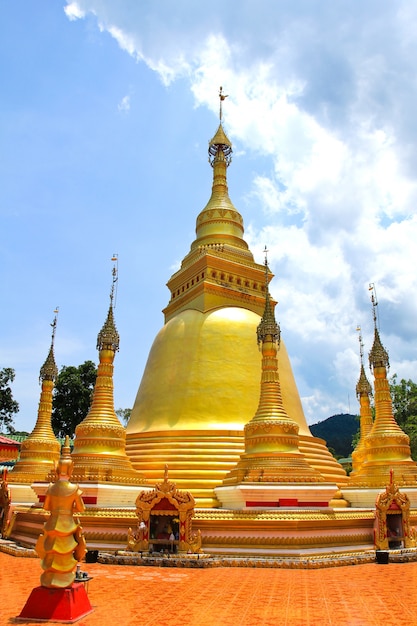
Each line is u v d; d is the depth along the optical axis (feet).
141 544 65.16
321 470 92.68
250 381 98.68
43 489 84.12
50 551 36.91
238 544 65.87
